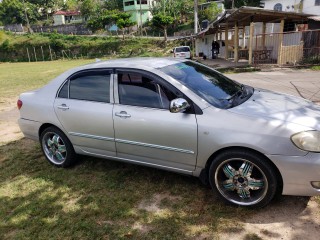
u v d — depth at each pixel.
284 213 3.37
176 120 3.63
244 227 3.20
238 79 13.84
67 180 4.53
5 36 77.56
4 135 7.05
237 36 20.30
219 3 62.03
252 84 11.98
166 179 4.28
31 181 4.59
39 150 5.86
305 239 2.97
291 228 3.13
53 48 69.31
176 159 3.77
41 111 4.85
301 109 3.63
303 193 3.19
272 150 3.14
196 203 3.69
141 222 3.42
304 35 17.88
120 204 3.79
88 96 4.42
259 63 19.16
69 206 3.84
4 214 3.79
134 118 3.92
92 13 87.12
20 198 4.14
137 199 3.88
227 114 3.44
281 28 18.83
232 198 3.56
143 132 3.88
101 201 3.89
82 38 68.88
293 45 17.77
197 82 3.98
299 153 3.08
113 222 3.46
